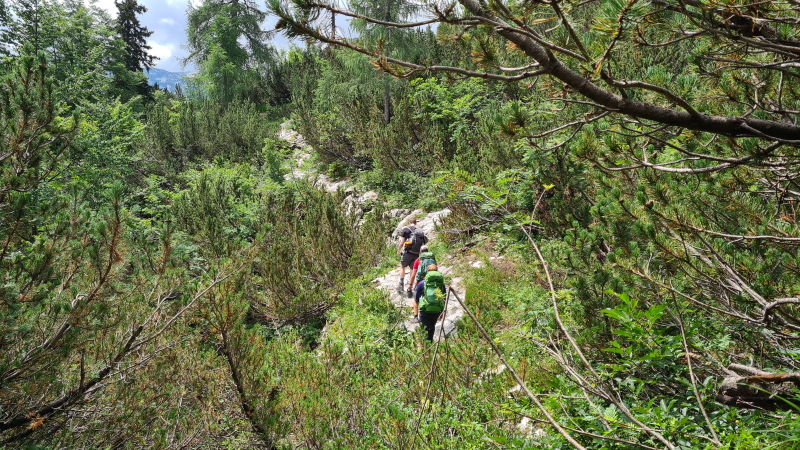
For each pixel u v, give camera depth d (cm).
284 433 430
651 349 267
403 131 1484
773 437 191
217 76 3481
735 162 251
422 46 1545
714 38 279
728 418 233
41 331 359
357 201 1503
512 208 851
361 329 734
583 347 356
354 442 416
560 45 232
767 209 311
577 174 654
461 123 1341
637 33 237
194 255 984
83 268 389
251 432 453
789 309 268
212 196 1347
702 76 316
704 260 298
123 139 1491
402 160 1505
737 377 226
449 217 1058
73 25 1827
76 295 379
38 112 369
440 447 355
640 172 338
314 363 529
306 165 2006
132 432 411
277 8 200
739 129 226
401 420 387
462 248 981
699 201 340
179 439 429
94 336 390
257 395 456
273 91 3406
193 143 2234
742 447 181
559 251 532
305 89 2100
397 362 551
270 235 1102
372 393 482
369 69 1612
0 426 352
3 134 360
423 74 222
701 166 332
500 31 205
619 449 237
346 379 522
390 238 1231
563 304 475
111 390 411
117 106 1563
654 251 325
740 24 249
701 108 256
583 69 206
